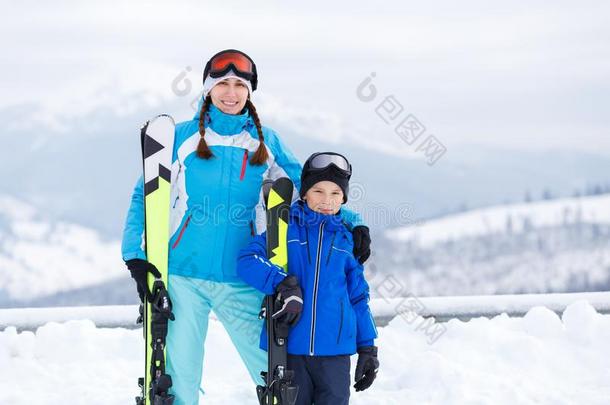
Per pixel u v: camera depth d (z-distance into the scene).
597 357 5.48
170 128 3.80
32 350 5.71
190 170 3.75
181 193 3.75
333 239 3.69
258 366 3.84
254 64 3.91
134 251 3.65
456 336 5.91
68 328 5.87
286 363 3.50
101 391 4.93
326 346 3.51
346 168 3.73
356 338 3.71
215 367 5.55
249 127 3.86
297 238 3.67
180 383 3.73
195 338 3.77
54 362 5.61
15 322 6.22
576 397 4.71
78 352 5.70
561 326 5.95
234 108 3.81
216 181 3.74
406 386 5.01
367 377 3.65
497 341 5.73
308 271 3.61
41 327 5.90
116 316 6.34
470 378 4.94
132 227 3.74
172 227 3.76
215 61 3.79
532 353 5.50
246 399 4.86
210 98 3.85
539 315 6.05
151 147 3.76
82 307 6.44
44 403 4.71
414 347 5.78
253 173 3.81
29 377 5.27
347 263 3.72
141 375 5.35
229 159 3.77
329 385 3.54
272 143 3.96
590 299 6.60
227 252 3.74
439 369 5.01
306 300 3.56
